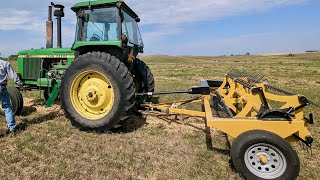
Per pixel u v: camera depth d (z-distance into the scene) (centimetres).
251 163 348
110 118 505
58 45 684
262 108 399
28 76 694
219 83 678
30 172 354
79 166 372
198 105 757
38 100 812
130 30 621
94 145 448
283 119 362
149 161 398
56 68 655
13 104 607
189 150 445
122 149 438
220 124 372
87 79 538
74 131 522
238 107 577
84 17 571
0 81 477
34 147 427
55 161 385
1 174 345
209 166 387
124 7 575
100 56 517
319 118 639
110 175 352
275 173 339
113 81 502
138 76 716
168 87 1207
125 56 577
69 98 534
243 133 356
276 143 334
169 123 593
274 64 4975
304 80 1791
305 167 392
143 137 501
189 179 349
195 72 2606
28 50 700
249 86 436
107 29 562
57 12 675
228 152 441
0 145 441
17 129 514
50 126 546
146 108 607
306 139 352
